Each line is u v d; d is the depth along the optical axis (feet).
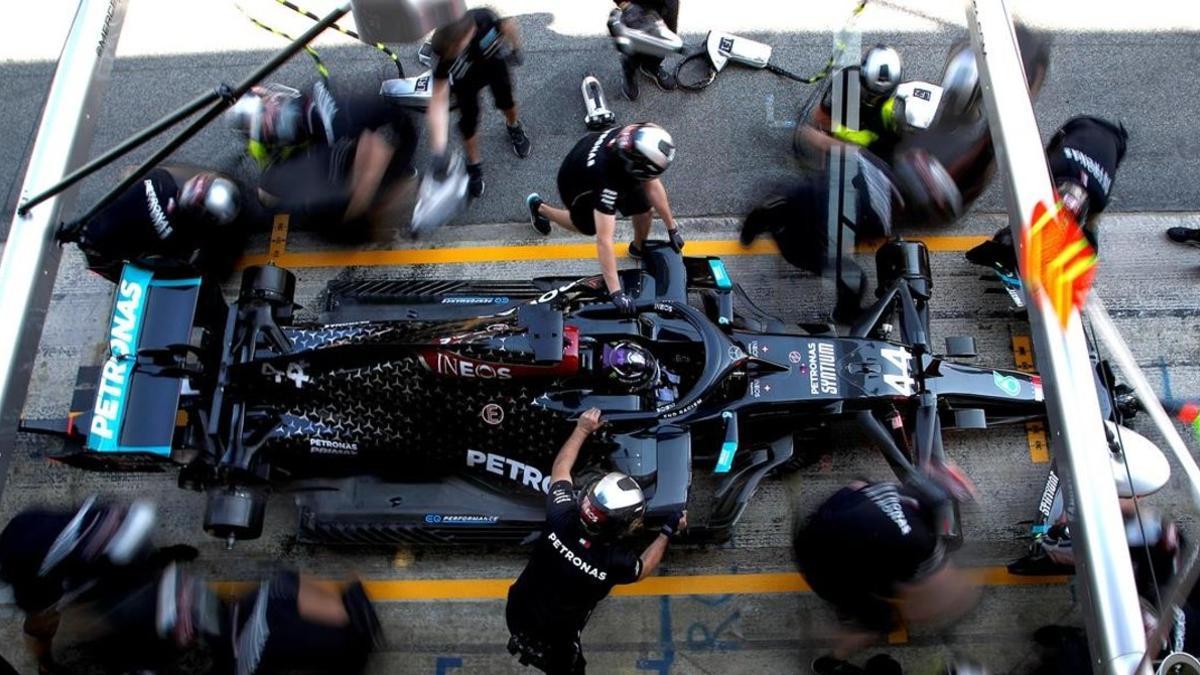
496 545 19.67
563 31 24.58
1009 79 14.58
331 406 17.51
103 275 19.10
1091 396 12.54
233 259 21.88
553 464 17.06
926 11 24.72
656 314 18.12
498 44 19.85
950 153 21.22
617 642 19.10
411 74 24.09
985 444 20.66
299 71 24.20
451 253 22.39
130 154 23.26
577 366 16.87
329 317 19.52
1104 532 11.94
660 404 17.43
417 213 22.17
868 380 18.13
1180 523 20.21
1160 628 11.28
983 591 19.49
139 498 20.03
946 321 21.81
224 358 17.30
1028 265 13.37
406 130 20.86
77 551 16.12
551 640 16.17
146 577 16.97
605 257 17.44
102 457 16.37
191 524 19.89
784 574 19.51
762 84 24.03
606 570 15.20
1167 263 22.38
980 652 18.98
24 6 24.80
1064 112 23.95
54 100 15.08
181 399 16.84
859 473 20.26
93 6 15.79
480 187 22.66
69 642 16.84
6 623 18.99
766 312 21.81
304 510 18.33
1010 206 13.97
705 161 23.29
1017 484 20.35
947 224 22.61
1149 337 21.75
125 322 16.74
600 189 16.90
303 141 20.56
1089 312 14.46
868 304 21.44
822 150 21.24
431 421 17.49
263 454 17.51
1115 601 11.66
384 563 19.65
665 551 19.54
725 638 19.10
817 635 19.07
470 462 17.93
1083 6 25.03
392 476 18.38
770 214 21.67
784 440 18.70
